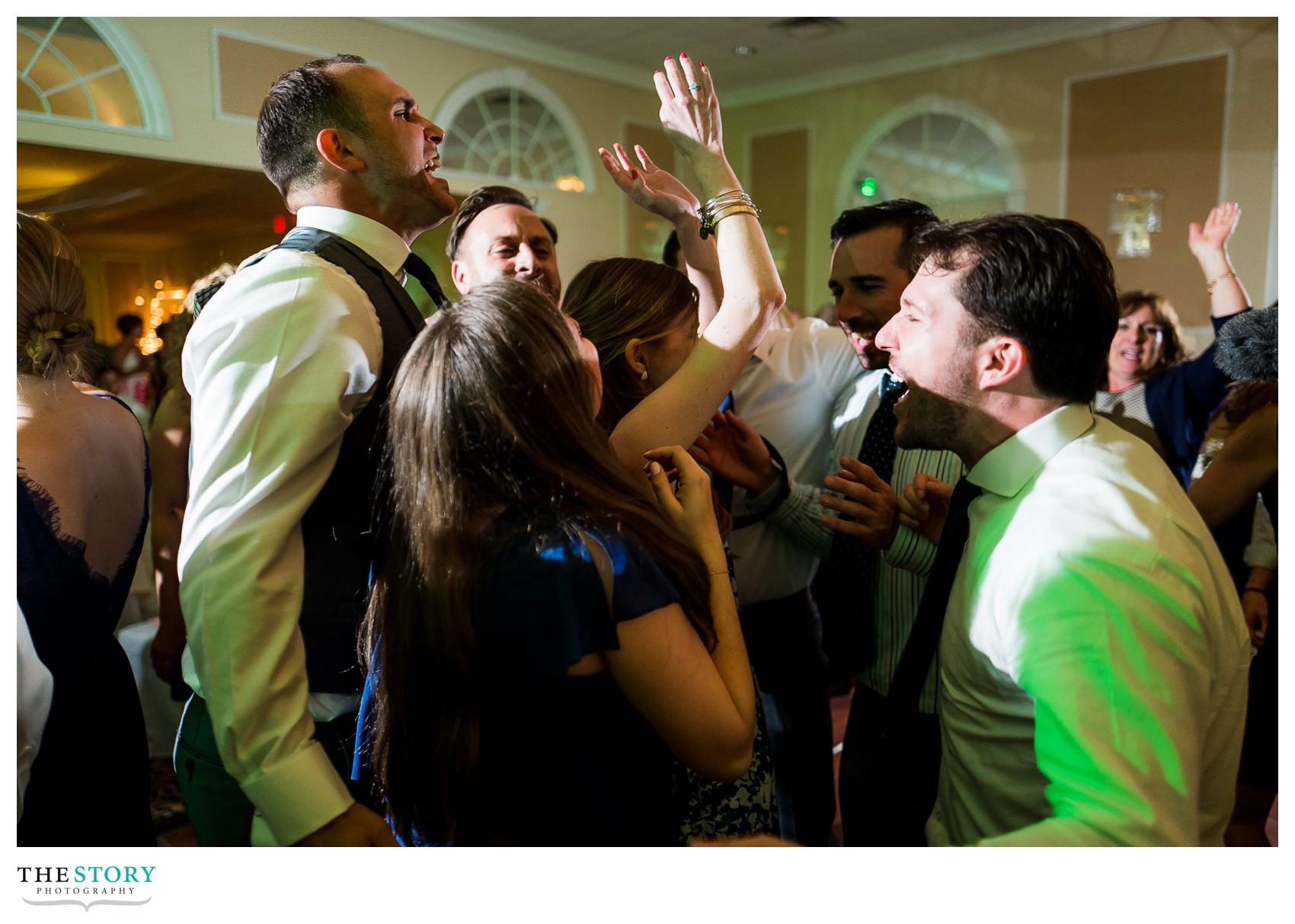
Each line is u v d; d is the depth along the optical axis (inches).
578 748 35.4
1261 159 247.1
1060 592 32.0
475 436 34.8
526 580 33.8
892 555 53.1
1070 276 35.7
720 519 55.1
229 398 38.9
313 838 38.5
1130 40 263.3
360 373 41.4
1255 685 71.6
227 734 38.0
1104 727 30.4
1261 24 242.8
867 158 319.0
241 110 220.8
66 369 50.4
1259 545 73.8
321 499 44.1
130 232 231.6
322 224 48.9
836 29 273.6
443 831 36.7
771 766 51.8
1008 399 37.9
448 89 268.8
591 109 309.3
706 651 37.3
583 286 56.2
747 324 46.1
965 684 38.5
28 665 45.8
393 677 36.9
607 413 52.5
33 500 47.1
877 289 64.2
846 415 73.7
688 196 60.2
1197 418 104.2
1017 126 285.9
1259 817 71.2
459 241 81.0
